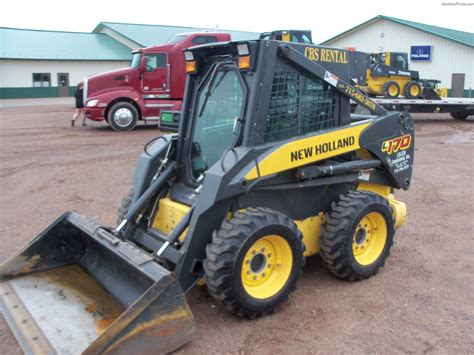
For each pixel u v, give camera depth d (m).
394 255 5.52
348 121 4.77
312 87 4.43
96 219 6.83
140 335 3.24
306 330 3.93
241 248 3.71
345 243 4.49
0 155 11.59
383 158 4.96
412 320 4.11
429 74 35.31
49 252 4.56
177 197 4.54
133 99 15.57
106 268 4.36
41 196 8.10
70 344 3.47
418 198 8.03
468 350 3.69
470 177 9.60
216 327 3.95
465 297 4.53
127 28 45.97
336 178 4.66
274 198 4.30
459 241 6.00
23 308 3.94
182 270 3.81
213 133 4.47
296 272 4.15
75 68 41.69
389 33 37.38
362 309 4.27
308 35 7.25
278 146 4.08
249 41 3.96
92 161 10.88
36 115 22.55
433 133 16.34
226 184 3.77
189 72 4.66
